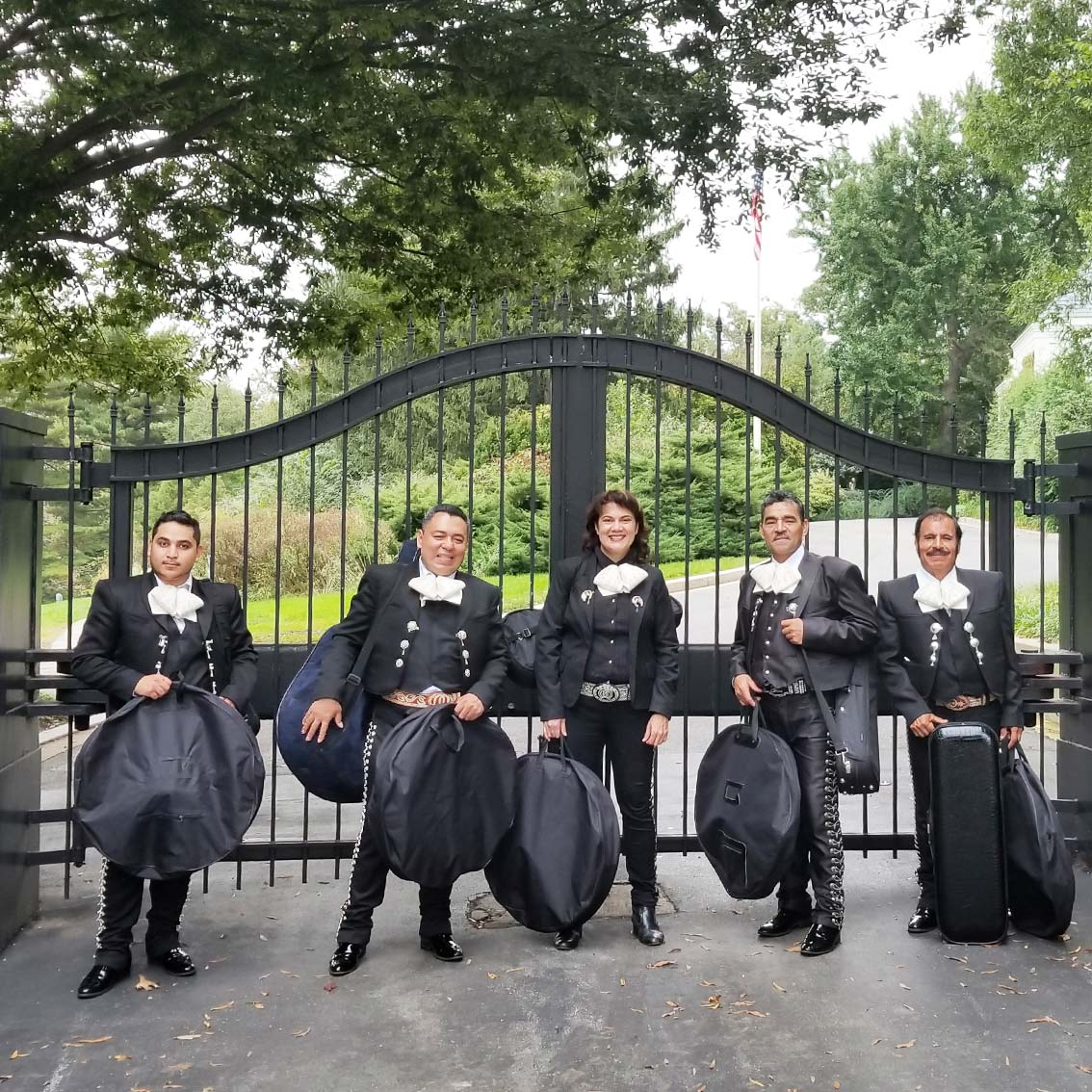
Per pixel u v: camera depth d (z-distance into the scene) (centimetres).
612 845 368
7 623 389
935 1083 283
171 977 356
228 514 1333
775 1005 332
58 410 2028
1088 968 360
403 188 1088
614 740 389
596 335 438
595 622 384
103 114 897
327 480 1617
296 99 798
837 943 380
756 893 373
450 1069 293
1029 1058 297
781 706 390
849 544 1578
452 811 347
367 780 363
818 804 380
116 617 358
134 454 421
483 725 365
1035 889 379
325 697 359
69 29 793
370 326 1220
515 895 372
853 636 380
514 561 1309
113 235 1134
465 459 1822
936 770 381
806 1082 284
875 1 851
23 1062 297
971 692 395
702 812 390
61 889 451
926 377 3666
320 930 400
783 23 859
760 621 396
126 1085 284
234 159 1102
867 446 449
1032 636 1005
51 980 354
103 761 339
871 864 480
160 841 335
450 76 886
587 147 979
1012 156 1833
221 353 1241
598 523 390
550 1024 320
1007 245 3694
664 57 872
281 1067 294
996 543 464
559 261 1220
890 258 3831
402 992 343
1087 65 1589
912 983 348
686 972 359
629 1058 298
